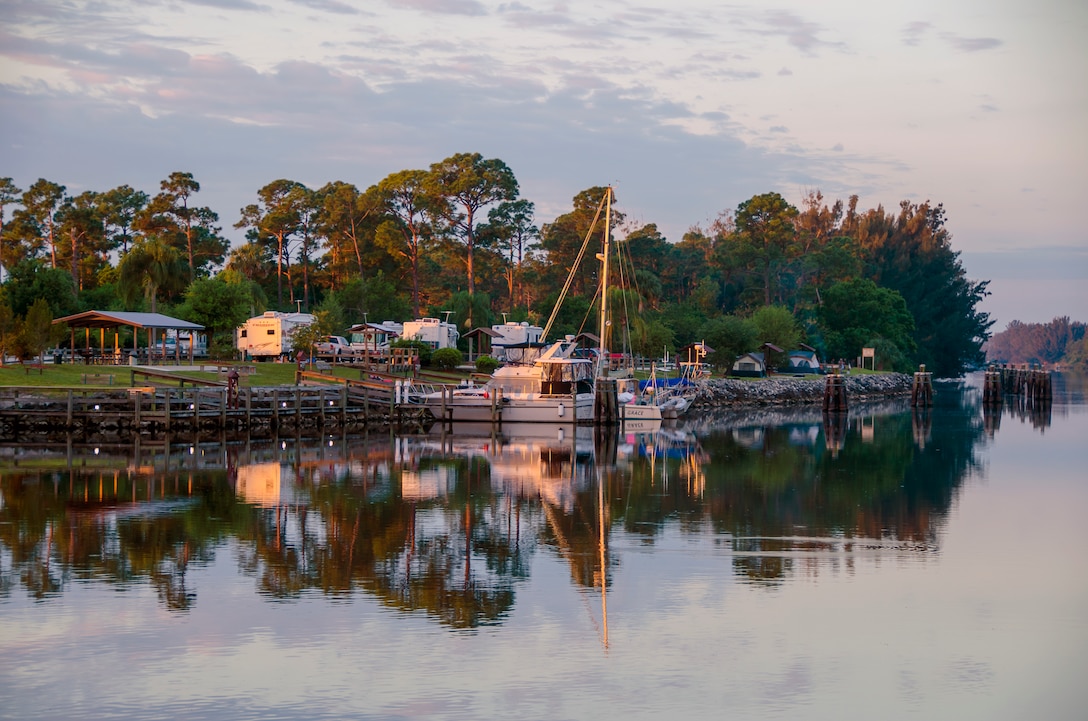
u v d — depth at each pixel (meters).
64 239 175.62
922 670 27.14
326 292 167.88
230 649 27.89
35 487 51.69
